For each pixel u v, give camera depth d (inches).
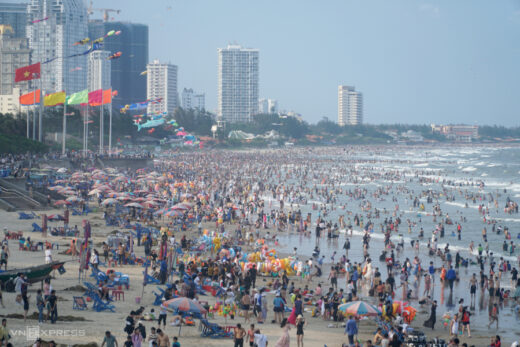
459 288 1972.2
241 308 1373.0
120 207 2972.4
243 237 2664.9
